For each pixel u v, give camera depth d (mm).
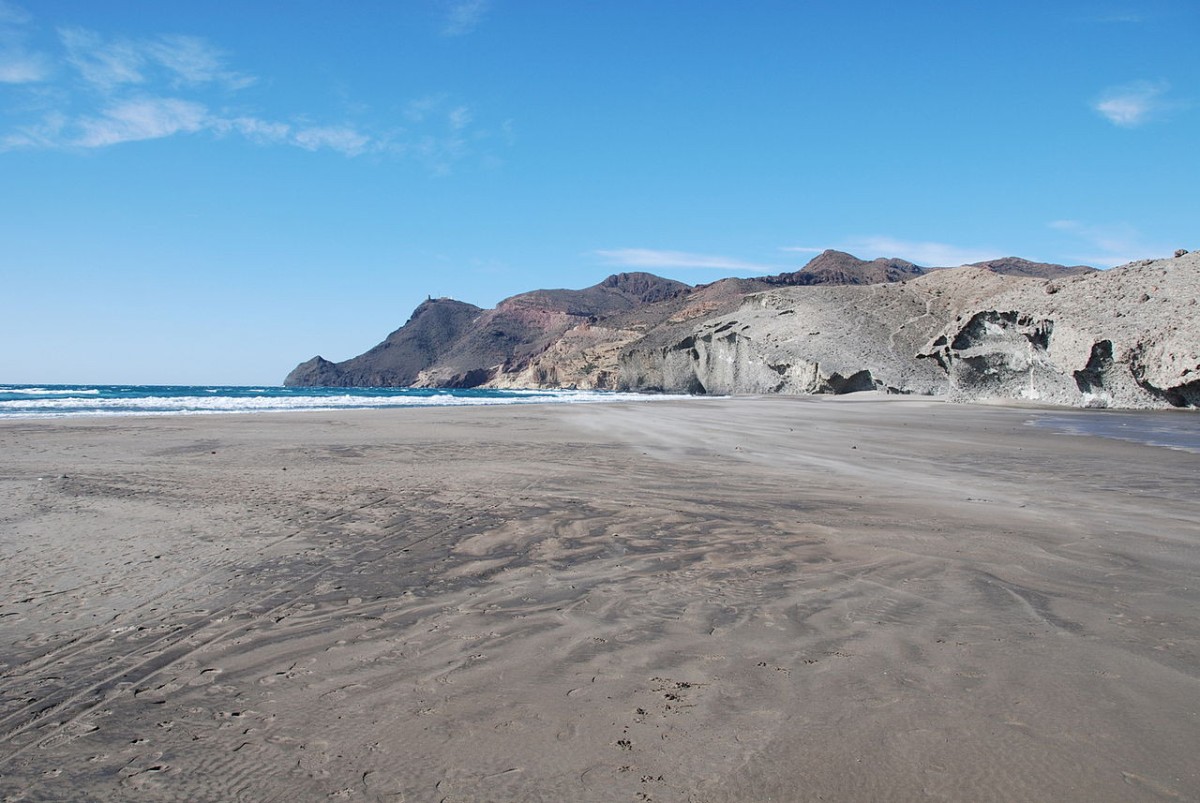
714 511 7410
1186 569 5090
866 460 11953
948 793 2336
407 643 3854
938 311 69375
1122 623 3941
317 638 3949
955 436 17078
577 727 2859
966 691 3084
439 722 2939
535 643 3809
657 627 4023
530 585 4910
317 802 2395
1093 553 5570
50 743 2840
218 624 4191
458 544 6102
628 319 179875
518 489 8852
